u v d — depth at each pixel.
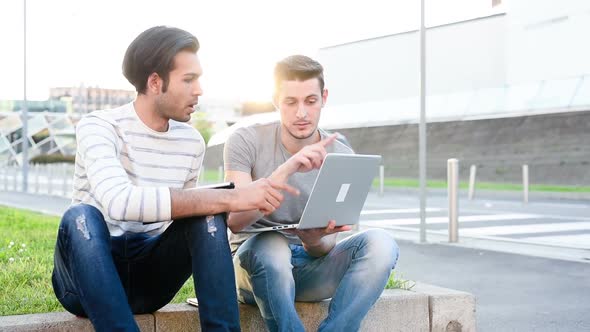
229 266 2.39
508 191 19.31
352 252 2.88
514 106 25.39
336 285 3.01
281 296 2.66
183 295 3.67
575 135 23.11
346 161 2.56
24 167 24.28
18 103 50.41
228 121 45.44
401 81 31.88
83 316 2.74
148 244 2.61
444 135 28.31
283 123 2.98
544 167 24.03
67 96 50.47
